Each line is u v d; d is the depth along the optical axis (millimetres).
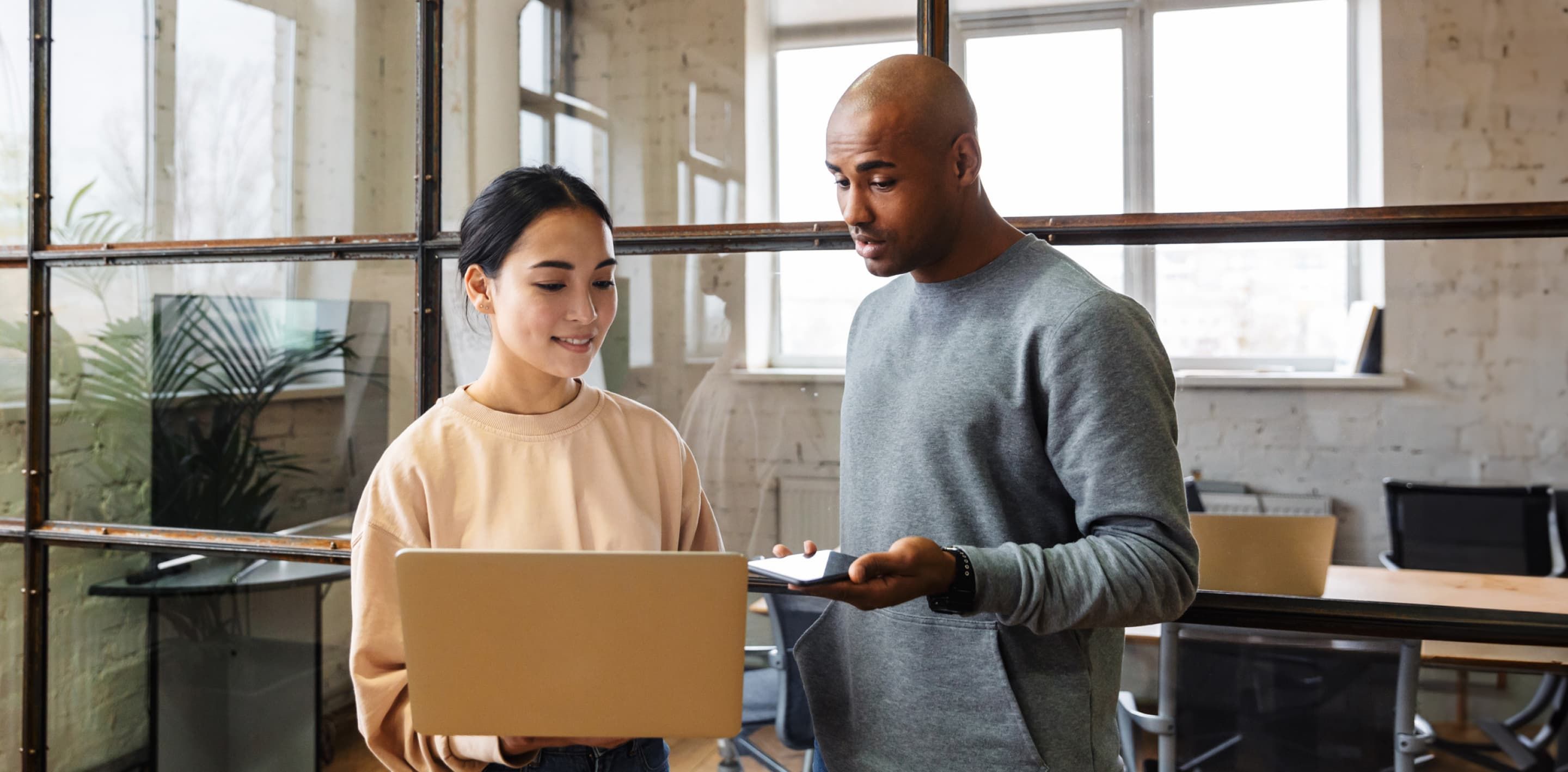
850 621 1153
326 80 1828
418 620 841
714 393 1657
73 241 1955
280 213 1852
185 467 1917
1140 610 888
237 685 1919
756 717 1632
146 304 1914
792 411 1620
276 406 1858
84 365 1935
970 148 1013
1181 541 907
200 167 1903
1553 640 1249
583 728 848
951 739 1051
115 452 1941
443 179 1745
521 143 1724
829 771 1189
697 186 1654
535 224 1025
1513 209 1298
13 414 2076
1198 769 1491
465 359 1730
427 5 1737
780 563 890
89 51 1935
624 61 1682
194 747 1943
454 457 1088
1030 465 1003
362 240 1784
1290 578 1368
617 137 1687
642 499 1145
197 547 1890
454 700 854
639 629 822
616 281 1692
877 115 969
